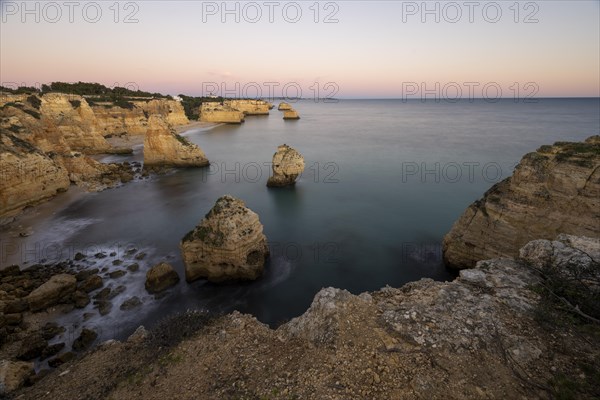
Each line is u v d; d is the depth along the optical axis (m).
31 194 36.56
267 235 31.89
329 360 8.55
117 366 10.35
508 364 7.88
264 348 9.88
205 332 10.90
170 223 34.47
